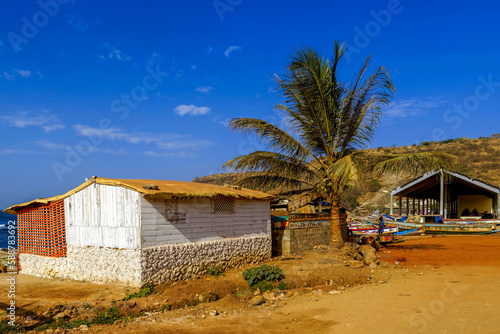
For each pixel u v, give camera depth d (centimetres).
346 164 1417
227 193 1300
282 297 1043
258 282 1138
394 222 3491
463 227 2933
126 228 1075
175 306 945
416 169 1655
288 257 1518
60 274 1283
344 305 923
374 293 1044
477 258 1642
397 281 1205
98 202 1163
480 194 4306
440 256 1736
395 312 830
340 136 1739
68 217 1272
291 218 1652
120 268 1083
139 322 831
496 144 7781
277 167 1717
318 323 787
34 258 1384
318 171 1841
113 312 868
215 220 1299
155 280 1061
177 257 1131
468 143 8138
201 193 1191
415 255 1795
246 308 948
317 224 1830
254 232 1468
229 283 1108
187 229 1188
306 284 1168
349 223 4056
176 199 1158
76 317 849
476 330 674
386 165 1620
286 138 1677
